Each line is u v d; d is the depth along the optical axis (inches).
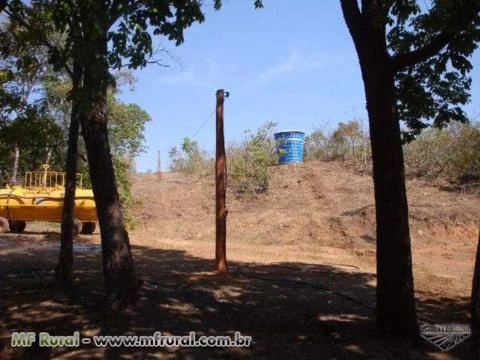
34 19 287.4
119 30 232.2
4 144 346.0
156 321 265.7
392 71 247.0
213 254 519.2
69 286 315.3
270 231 665.6
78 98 217.2
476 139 752.3
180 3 258.5
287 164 921.5
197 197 852.0
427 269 461.7
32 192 668.1
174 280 367.9
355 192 762.2
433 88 311.1
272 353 230.1
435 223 615.8
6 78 326.3
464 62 282.2
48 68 454.6
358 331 259.6
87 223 686.5
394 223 245.3
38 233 676.7
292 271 434.0
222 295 330.0
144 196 862.5
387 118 245.8
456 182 745.6
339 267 463.8
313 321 279.7
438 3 239.3
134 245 577.9
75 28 211.6
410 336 245.8
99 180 278.2
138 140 768.3
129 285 281.4
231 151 881.5
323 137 980.6
